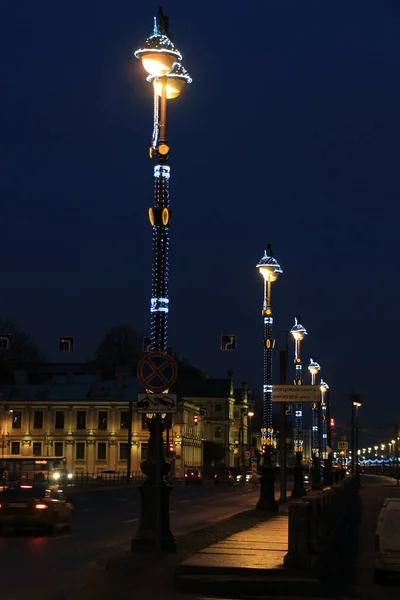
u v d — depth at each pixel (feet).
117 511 130.62
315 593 48.57
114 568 54.24
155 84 66.33
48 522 87.97
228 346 171.53
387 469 513.45
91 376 409.69
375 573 56.75
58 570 58.44
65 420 359.25
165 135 65.82
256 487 272.92
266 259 121.70
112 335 492.13
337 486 103.81
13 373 441.68
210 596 47.75
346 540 90.38
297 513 50.96
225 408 474.08
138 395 59.00
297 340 171.63
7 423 359.46
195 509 137.49
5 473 230.07
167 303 64.23
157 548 58.29
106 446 357.00
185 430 387.34
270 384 117.91
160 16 66.44
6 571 57.93
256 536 72.33
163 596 47.11
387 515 57.31
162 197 65.21
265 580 48.67
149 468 60.70
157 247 64.69
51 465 244.83
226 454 468.34
